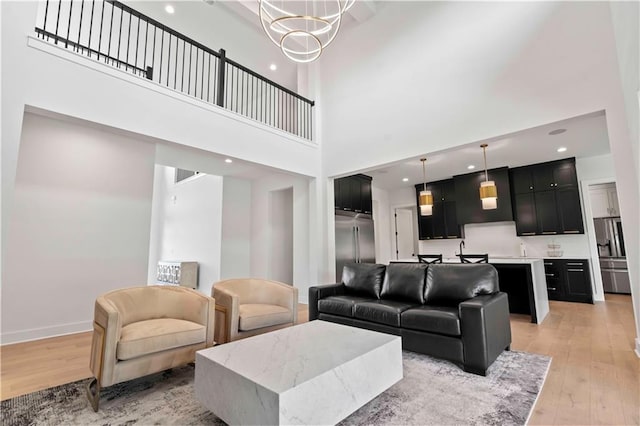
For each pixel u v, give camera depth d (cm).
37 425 180
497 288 312
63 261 377
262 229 687
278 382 151
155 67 606
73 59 297
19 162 353
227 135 426
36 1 281
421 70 448
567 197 579
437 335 268
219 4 509
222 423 182
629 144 282
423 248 782
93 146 409
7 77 258
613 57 297
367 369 189
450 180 727
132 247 436
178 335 231
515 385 222
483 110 383
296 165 525
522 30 359
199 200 746
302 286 593
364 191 682
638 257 274
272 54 635
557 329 372
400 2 482
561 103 325
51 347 322
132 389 225
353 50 541
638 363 259
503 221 640
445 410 190
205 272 702
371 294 377
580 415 183
